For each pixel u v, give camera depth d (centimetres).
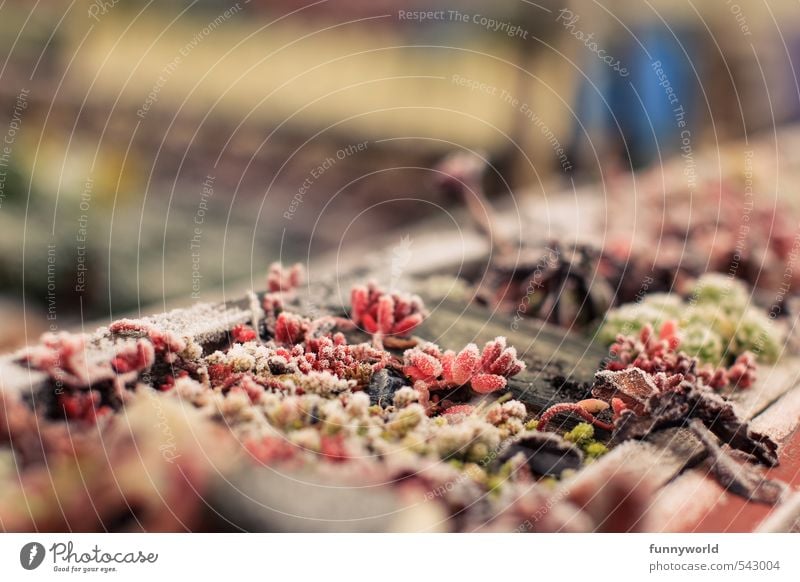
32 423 28
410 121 88
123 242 69
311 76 93
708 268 41
